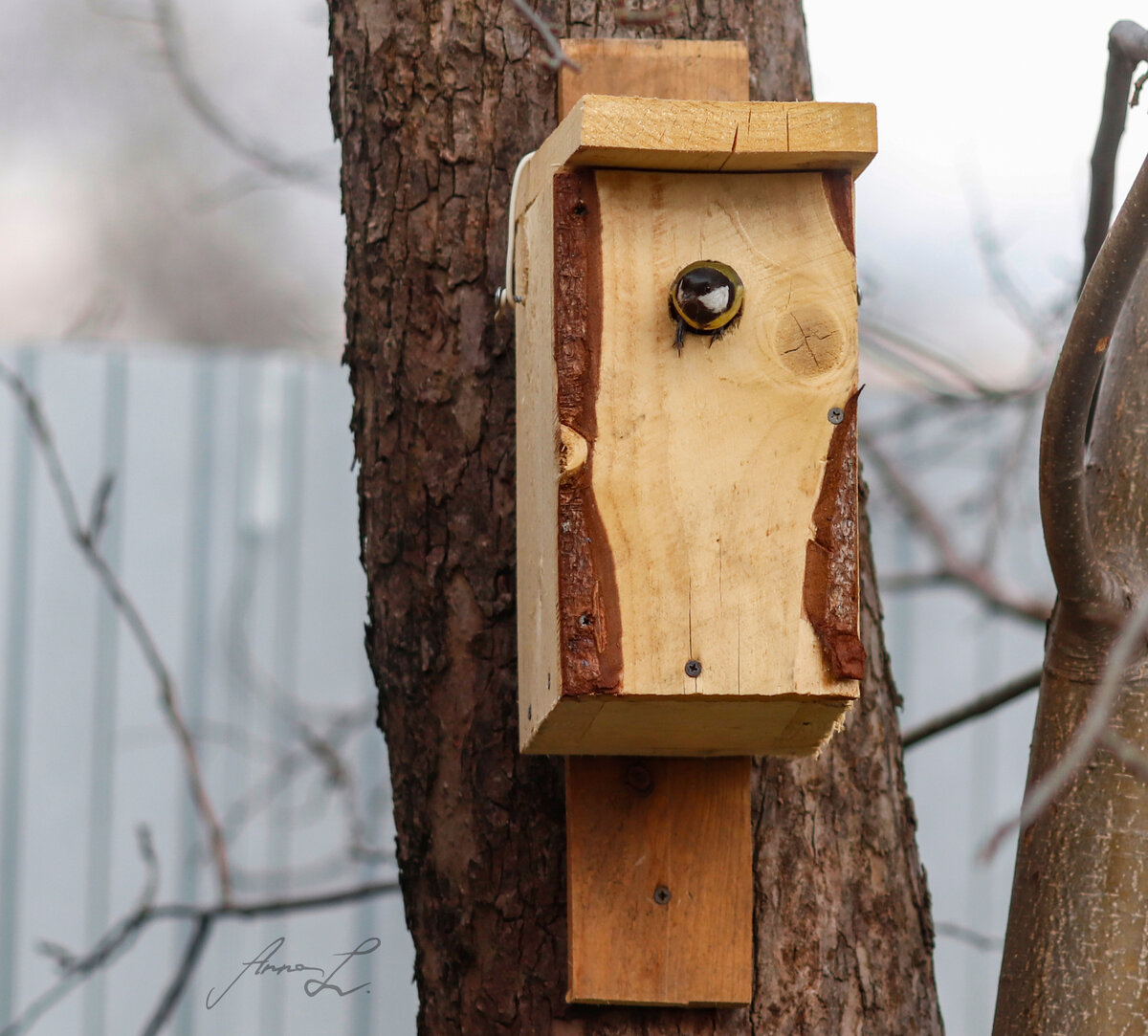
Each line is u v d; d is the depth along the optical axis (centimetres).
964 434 953
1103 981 432
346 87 535
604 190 448
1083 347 407
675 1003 471
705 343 445
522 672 480
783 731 455
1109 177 524
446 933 489
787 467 442
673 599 432
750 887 479
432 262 512
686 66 518
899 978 488
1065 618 454
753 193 454
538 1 526
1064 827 445
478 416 506
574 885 475
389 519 509
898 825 504
